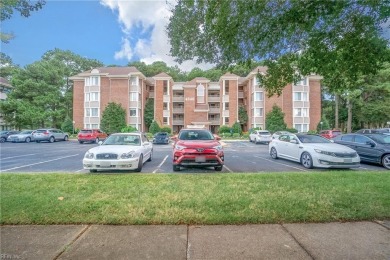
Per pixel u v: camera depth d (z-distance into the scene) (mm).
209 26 4633
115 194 5473
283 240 3488
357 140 11898
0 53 7219
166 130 43438
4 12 5270
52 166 10859
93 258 3021
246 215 4281
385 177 7301
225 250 3217
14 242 3438
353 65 4477
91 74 43375
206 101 50938
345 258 3006
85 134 29062
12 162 12234
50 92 43188
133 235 3662
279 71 5652
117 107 41625
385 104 37250
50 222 4086
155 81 47812
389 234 3680
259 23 4219
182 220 4125
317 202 4906
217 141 9422
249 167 10469
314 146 10195
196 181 6715
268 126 40000
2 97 47875
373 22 3818
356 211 4473
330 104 56188
